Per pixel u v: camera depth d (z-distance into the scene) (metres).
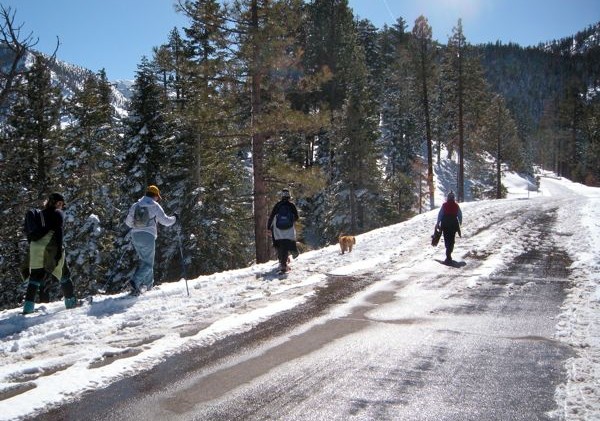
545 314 6.74
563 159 92.56
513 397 4.07
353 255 12.43
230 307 7.18
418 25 37.09
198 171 21.44
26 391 4.22
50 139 19.80
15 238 17.34
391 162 51.81
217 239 21.89
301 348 5.36
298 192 17.22
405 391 4.21
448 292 8.19
